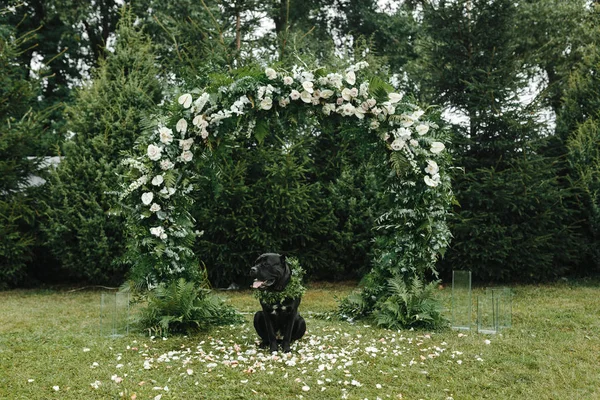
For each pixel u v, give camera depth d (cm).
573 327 667
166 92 1138
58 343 587
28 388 429
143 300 683
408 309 662
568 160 1088
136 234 656
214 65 998
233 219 1043
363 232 1112
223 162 1032
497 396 416
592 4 1512
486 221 1045
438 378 459
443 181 696
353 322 706
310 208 1090
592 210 1062
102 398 410
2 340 603
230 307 721
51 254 1177
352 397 408
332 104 666
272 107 671
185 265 671
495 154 1104
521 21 1384
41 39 1667
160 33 1431
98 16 1778
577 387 436
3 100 1124
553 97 1412
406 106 680
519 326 673
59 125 1525
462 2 1095
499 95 1069
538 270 1063
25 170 1141
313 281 1181
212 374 465
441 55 1134
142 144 673
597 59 1173
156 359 518
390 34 1758
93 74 1212
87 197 1051
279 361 503
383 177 718
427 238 684
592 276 1148
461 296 676
